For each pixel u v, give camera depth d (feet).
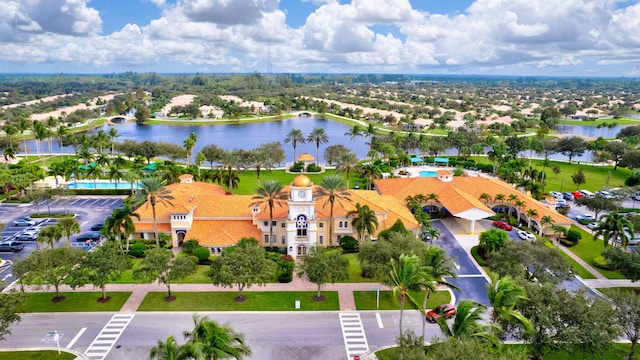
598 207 344.69
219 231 289.74
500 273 214.90
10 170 445.37
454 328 143.02
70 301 226.79
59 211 383.45
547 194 402.52
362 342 192.13
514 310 160.04
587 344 158.40
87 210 387.96
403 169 571.69
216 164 628.69
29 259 219.82
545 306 164.86
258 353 183.21
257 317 212.23
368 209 275.59
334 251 240.94
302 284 247.70
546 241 306.35
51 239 266.57
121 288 241.96
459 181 396.78
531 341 163.43
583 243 310.45
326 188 283.59
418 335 196.95
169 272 221.46
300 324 206.18
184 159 652.07
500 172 474.49
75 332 199.00
